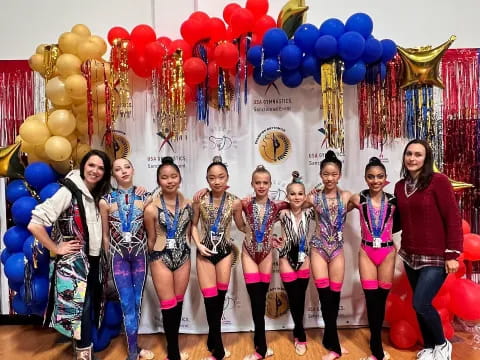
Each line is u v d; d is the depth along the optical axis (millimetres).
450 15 2900
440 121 2863
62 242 2121
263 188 2293
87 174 2119
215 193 2342
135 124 2695
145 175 2717
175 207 2301
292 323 2770
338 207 2369
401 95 2629
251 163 2732
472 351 2406
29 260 2375
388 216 2311
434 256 2100
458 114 2869
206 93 2574
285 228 2414
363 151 2713
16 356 2463
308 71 2453
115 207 2266
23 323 2951
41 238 2018
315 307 2771
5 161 2443
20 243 2465
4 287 2982
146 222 2305
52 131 2414
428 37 2904
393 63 2596
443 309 2430
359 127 2697
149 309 2754
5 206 2959
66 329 2086
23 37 2930
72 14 2922
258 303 2346
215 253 2314
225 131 2715
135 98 2684
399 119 2639
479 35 2902
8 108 2916
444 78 2875
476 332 2660
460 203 2902
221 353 2305
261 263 2379
